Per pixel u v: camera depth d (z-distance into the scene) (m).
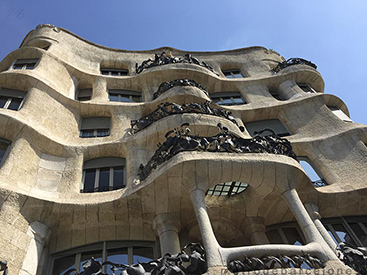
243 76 23.53
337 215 12.48
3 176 10.98
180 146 11.10
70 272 9.62
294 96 19.52
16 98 14.95
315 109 17.81
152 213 11.23
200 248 8.70
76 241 11.10
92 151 13.96
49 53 18.59
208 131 14.34
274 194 11.13
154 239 11.25
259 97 19.89
